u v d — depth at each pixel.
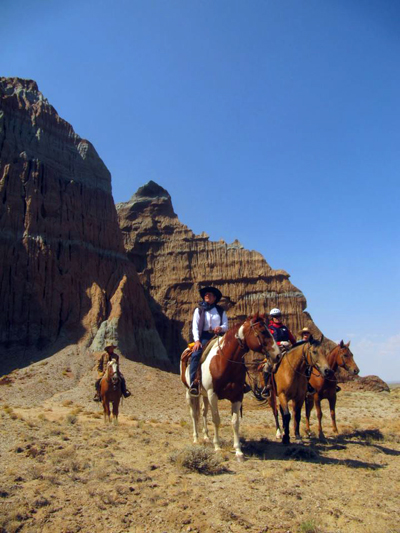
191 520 6.35
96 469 8.84
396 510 7.05
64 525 6.23
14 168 62.47
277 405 13.52
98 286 63.81
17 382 43.53
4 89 77.06
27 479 8.38
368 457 11.05
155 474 8.69
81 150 74.94
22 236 59.81
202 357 11.03
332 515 6.70
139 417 26.98
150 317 74.25
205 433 13.01
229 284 98.56
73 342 56.91
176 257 103.75
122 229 109.31
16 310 55.91
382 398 53.41
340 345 15.25
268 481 8.18
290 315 92.81
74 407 33.16
